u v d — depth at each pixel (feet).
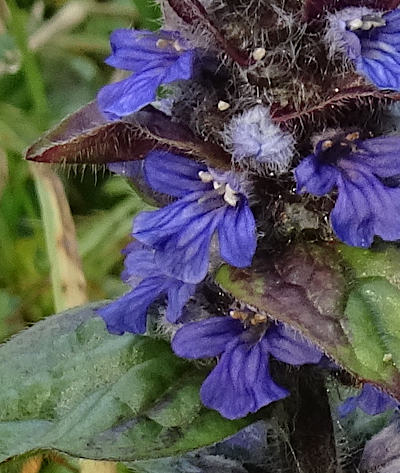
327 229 0.25
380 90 0.23
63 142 0.25
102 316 0.26
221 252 0.23
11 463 0.26
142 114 0.24
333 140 0.23
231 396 0.25
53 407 0.27
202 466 0.32
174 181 0.25
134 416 0.26
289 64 0.24
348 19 0.23
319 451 0.28
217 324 0.26
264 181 0.25
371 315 0.23
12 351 0.28
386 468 0.32
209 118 0.24
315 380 0.27
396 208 0.23
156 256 0.23
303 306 0.23
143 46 0.25
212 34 0.24
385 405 0.29
